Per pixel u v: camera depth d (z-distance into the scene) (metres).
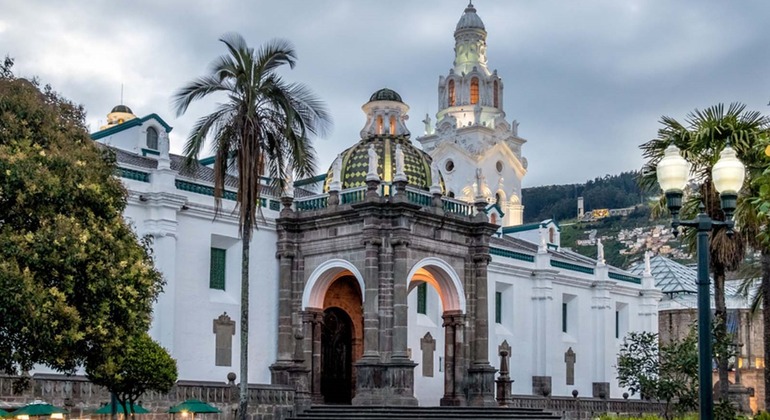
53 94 27.45
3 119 24.81
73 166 25.09
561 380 61.69
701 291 16.20
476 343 45.22
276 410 38.66
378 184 42.59
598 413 55.16
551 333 61.06
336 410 39.50
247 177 32.53
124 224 27.70
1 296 22.34
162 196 40.12
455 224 44.91
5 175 23.50
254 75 33.03
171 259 40.34
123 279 25.58
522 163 97.75
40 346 23.67
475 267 45.75
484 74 96.06
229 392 36.81
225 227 43.50
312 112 33.94
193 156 33.50
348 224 43.12
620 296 67.94
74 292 24.89
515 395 50.53
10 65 26.88
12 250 23.22
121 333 25.73
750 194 29.31
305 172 33.94
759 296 40.16
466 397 44.59
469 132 93.06
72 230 24.05
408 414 39.09
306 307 44.38
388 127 48.25
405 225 41.91
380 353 41.12
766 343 30.47
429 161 48.09
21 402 30.38
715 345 33.91
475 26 97.44
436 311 54.41
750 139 29.12
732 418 33.62
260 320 44.03
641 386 44.47
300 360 43.97
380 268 41.78
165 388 30.20
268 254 44.84
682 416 45.75
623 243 163.75
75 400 31.98
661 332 81.06
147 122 50.09
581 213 183.00
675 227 16.81
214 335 42.47
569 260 66.25
